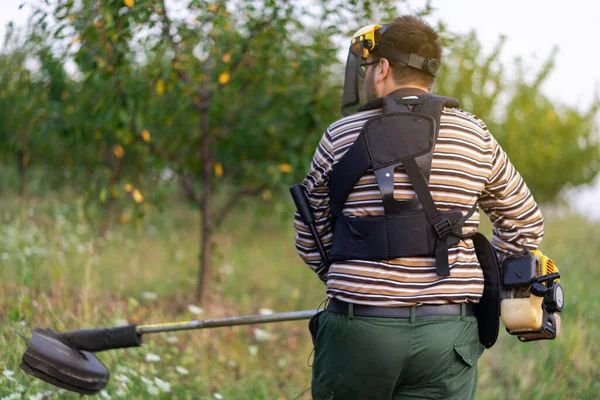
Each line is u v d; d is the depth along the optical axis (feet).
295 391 12.82
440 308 6.40
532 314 6.83
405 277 6.38
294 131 17.02
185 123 17.74
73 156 21.04
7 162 26.20
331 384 6.72
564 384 12.23
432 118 6.59
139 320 14.69
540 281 6.91
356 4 14.60
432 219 6.37
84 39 13.87
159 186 17.95
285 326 16.87
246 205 27.94
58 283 14.56
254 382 12.88
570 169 36.47
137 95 14.99
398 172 6.47
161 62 14.28
